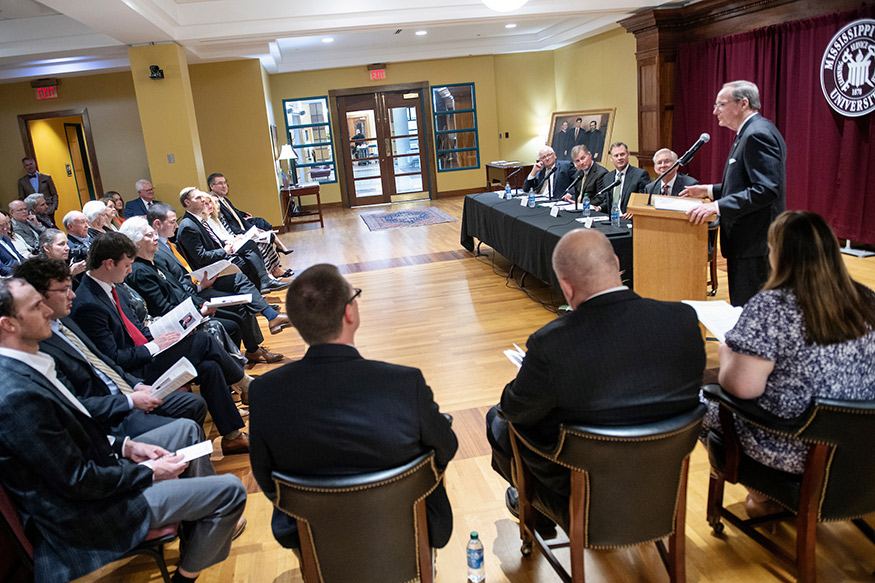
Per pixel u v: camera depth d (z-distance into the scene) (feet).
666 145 26.73
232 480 6.24
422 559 5.11
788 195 20.56
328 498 4.58
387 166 40.55
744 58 21.88
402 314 16.19
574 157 18.75
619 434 4.81
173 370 7.86
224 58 30.07
